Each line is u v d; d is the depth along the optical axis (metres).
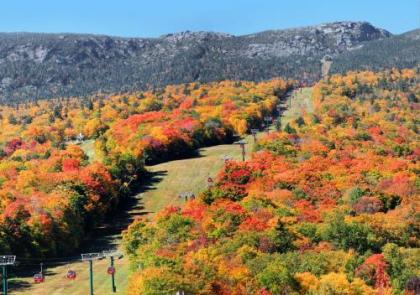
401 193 128.38
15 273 125.50
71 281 118.50
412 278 85.56
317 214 111.19
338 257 88.38
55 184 166.00
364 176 142.38
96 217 162.00
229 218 104.81
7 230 129.12
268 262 85.19
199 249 93.06
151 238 113.00
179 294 72.69
